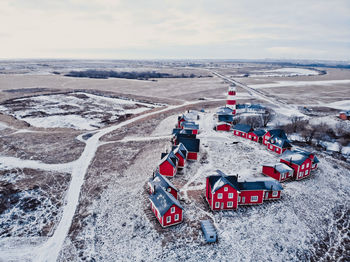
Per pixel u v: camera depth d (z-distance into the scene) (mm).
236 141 68312
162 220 34062
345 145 65250
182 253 30234
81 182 47375
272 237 32844
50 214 38125
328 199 41688
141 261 29281
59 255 30562
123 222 35906
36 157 58125
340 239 32938
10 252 31062
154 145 65938
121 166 53812
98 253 30688
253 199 39625
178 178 48250
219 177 38938
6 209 39000
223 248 31000
